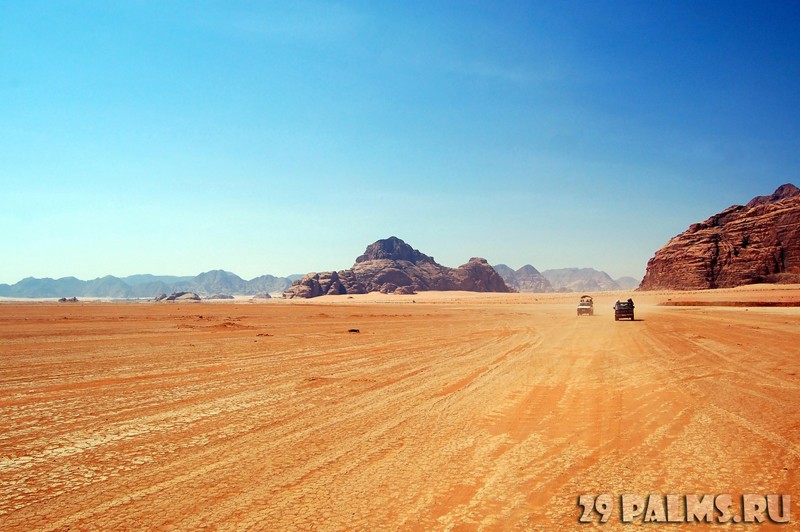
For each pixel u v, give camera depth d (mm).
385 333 32625
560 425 9180
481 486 6301
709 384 12852
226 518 5516
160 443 8539
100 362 18625
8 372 16312
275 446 8234
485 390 12734
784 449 7449
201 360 19266
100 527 5391
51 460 7707
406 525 5246
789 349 20531
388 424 9523
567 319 50125
